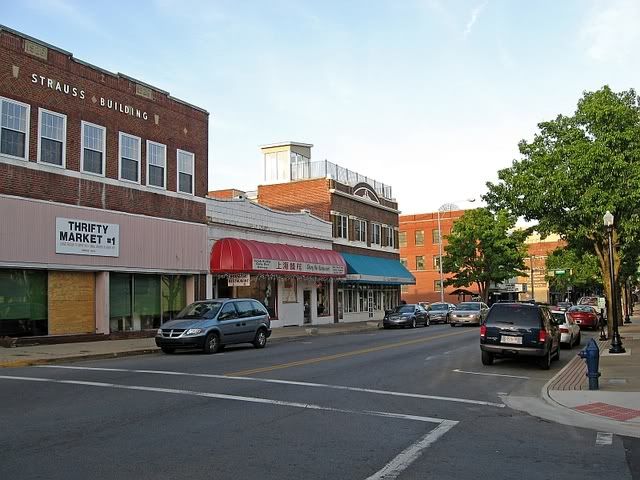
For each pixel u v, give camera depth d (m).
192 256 29.72
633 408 10.78
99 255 24.81
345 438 8.51
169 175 28.84
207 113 31.45
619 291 41.47
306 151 47.84
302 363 17.34
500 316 17.36
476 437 8.80
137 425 9.02
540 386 13.93
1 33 21.72
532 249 89.50
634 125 24.20
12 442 7.98
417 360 18.72
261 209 35.41
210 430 8.77
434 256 75.44
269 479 6.57
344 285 45.28
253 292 34.75
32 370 15.63
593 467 7.30
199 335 20.16
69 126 24.12
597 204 22.94
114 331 25.61
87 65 25.05
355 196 46.84
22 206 21.98
